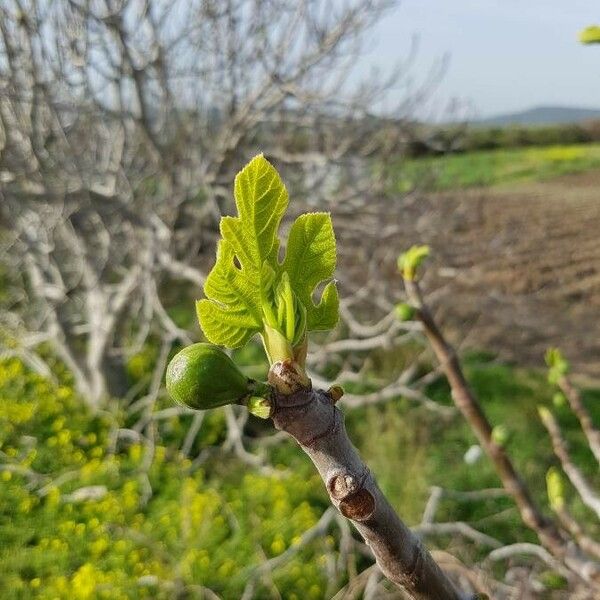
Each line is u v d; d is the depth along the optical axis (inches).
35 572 194.7
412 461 245.3
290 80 247.3
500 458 58.2
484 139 1043.3
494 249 377.7
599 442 70.0
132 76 221.8
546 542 58.7
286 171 272.2
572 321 380.8
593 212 609.3
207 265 301.4
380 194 286.0
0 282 336.8
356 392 290.4
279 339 24.0
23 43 207.2
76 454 247.3
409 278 57.2
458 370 57.7
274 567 201.5
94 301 268.2
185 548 207.0
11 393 278.1
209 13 229.8
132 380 295.0
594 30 23.1
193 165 252.8
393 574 23.9
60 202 221.5
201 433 273.0
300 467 254.8
